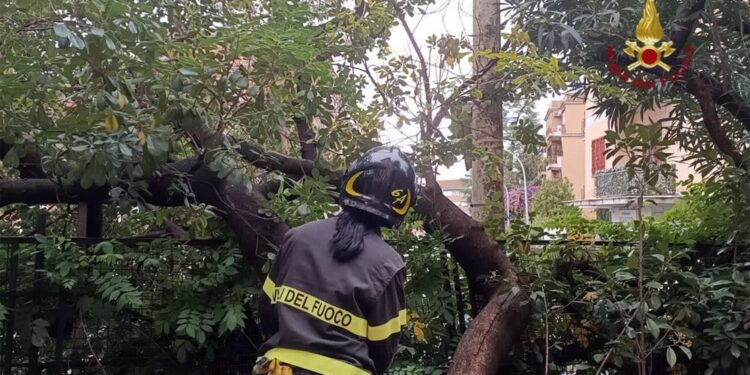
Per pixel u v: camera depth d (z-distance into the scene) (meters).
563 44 4.71
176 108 3.09
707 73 5.00
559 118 34.53
